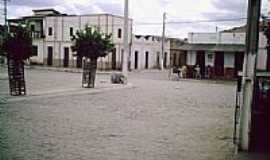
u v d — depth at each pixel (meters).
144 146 8.00
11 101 14.63
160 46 57.09
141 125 10.51
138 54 51.97
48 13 54.41
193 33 36.97
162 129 10.01
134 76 37.03
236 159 6.93
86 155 7.12
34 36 51.91
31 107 13.35
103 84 25.12
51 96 16.98
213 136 9.23
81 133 9.12
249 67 7.45
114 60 47.06
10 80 16.56
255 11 7.28
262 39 21.62
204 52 35.91
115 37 46.91
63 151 7.35
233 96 20.12
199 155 7.36
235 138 8.14
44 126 9.86
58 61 50.06
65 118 11.25
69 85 23.05
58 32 49.91
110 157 7.03
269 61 16.16
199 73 35.59
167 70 52.69
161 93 20.62
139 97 18.16
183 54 41.88
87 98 17.03
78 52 22.45
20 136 8.55
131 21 49.53
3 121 10.37
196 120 11.70
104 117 11.70
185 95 19.94
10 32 16.52
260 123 8.64
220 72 35.16
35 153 7.12
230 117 12.48
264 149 7.64
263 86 9.27
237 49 33.47
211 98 18.81
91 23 47.12
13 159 6.66
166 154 7.38
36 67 46.44
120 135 9.05
